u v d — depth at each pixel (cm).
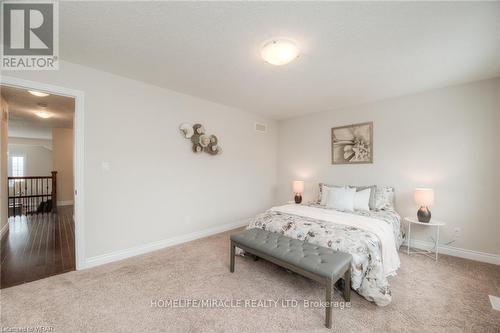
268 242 221
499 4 151
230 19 169
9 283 214
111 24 175
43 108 394
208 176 375
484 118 275
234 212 421
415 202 320
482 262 271
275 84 297
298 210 310
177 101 330
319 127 438
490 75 264
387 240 230
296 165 477
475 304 187
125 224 279
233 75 271
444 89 302
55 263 259
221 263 263
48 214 512
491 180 271
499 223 266
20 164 812
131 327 158
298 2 151
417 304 187
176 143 330
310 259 182
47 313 171
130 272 238
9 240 336
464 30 180
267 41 197
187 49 213
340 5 153
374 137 364
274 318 168
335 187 365
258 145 468
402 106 337
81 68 246
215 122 383
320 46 204
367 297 189
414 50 211
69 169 627
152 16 166
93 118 255
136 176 289
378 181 359
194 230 354
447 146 300
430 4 152
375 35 188
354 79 278
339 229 229
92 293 198
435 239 306
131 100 284
